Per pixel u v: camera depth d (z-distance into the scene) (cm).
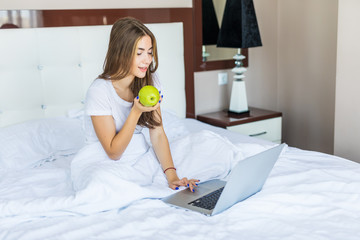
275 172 176
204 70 306
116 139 162
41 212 143
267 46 331
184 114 294
